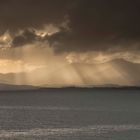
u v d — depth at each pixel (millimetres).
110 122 66312
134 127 58375
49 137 46281
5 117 74438
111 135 48406
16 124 61875
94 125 61219
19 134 48844
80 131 52750
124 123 64500
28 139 44625
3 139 44406
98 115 80500
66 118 73625
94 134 49250
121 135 48375
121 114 82625
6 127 57281
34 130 53594
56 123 64062
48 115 79938
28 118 73000
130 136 47469
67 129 55281
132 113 85500
